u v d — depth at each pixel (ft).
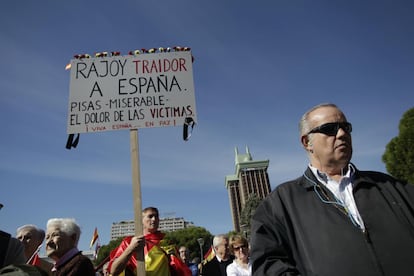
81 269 10.60
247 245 16.99
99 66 14.23
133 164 12.73
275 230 6.59
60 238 11.32
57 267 10.97
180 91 14.12
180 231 239.50
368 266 5.55
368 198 6.36
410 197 6.50
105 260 17.48
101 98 13.75
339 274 5.57
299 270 6.15
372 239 5.82
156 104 13.84
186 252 25.52
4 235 7.35
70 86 13.84
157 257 13.65
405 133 63.36
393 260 5.55
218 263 20.36
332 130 7.16
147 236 14.38
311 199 6.72
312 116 7.61
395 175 65.82
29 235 14.47
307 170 7.41
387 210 6.13
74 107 13.57
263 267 6.15
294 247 6.33
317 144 7.28
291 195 6.97
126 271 13.12
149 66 14.40
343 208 6.38
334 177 7.16
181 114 13.79
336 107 7.59
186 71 14.47
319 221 6.28
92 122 13.41
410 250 5.61
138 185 12.35
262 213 6.97
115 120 13.50
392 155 65.98
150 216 14.76
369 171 7.27
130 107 13.71
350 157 7.17
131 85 14.03
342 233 5.98
